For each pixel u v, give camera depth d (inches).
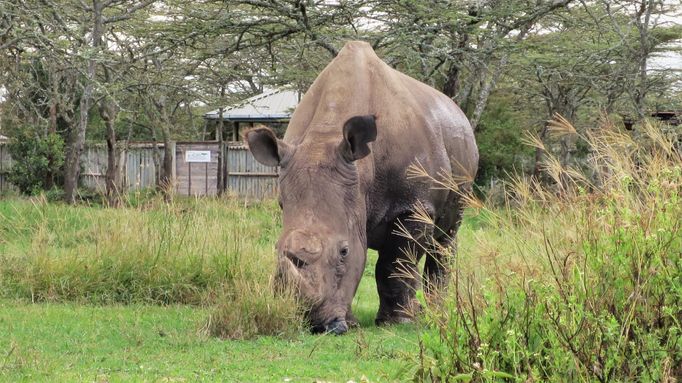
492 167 1332.4
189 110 1648.6
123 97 1187.9
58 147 1259.2
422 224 397.1
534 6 916.0
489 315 226.2
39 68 1067.9
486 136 1321.4
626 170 256.7
